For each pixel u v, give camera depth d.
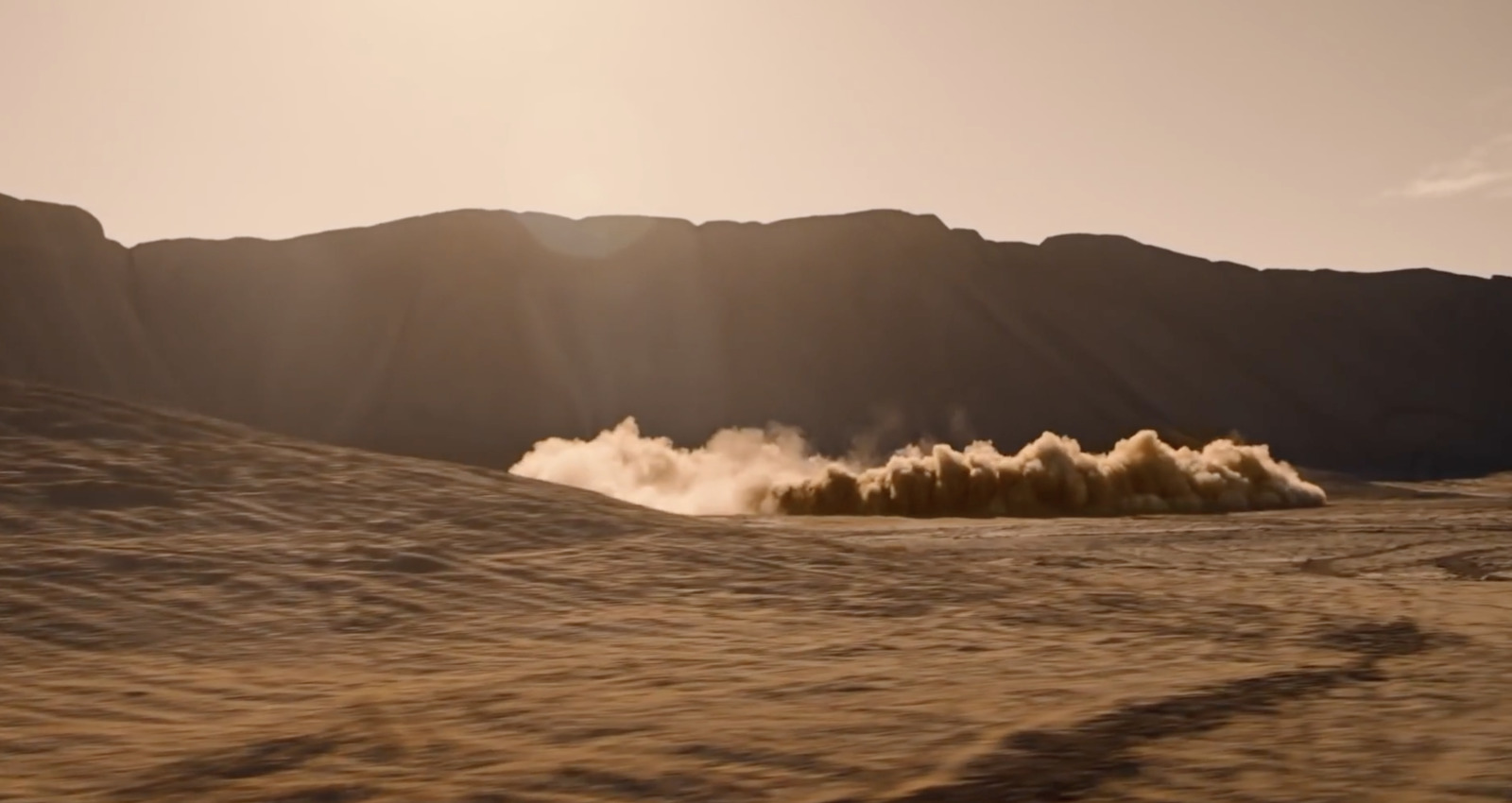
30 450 12.70
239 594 8.39
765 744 4.91
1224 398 119.25
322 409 103.31
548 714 5.50
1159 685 6.18
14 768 4.65
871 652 7.33
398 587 8.95
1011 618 8.88
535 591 9.12
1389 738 5.02
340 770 4.59
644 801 4.19
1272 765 4.57
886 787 4.31
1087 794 4.21
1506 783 4.29
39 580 8.41
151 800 4.25
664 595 9.30
